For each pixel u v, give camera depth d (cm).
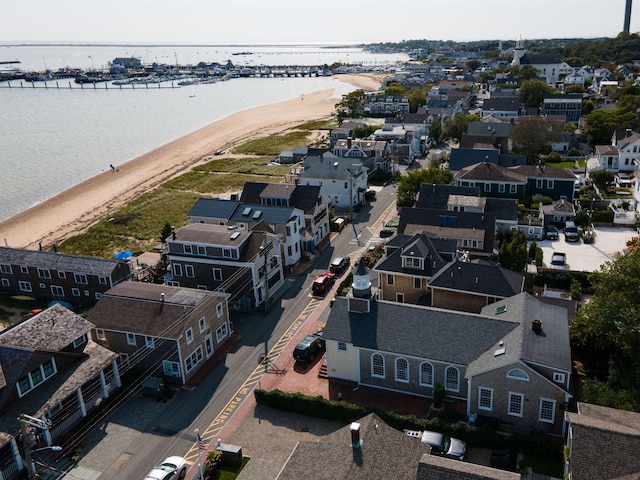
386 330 4959
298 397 4744
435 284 5888
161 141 18275
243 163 14412
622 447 3212
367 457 3491
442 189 8638
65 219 10894
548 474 3894
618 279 4694
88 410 4922
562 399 4169
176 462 4131
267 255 6800
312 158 10794
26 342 4784
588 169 12269
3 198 12469
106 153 16600
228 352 5806
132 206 11125
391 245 6712
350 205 9581
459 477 3180
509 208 8269
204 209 8256
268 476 4081
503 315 5053
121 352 5497
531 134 12438
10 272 7500
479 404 4447
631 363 4541
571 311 5447
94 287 7100
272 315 6531
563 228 8850
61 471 4231
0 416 4312
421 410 4691
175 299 5556
